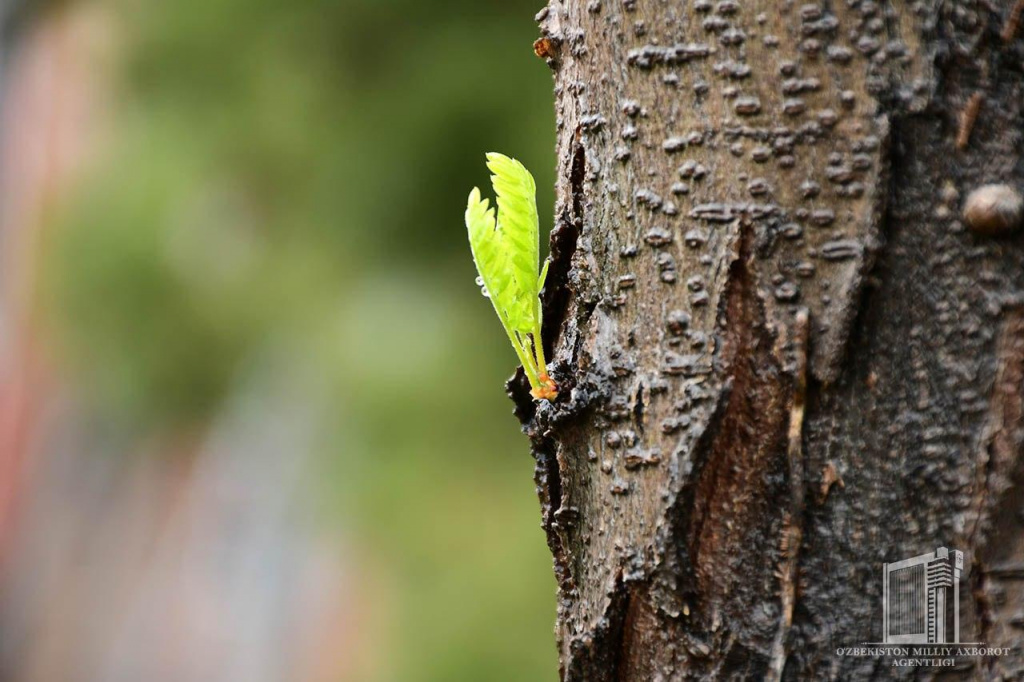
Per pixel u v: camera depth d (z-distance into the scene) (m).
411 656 1.58
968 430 0.61
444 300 1.65
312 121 1.63
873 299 0.62
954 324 0.61
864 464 0.62
